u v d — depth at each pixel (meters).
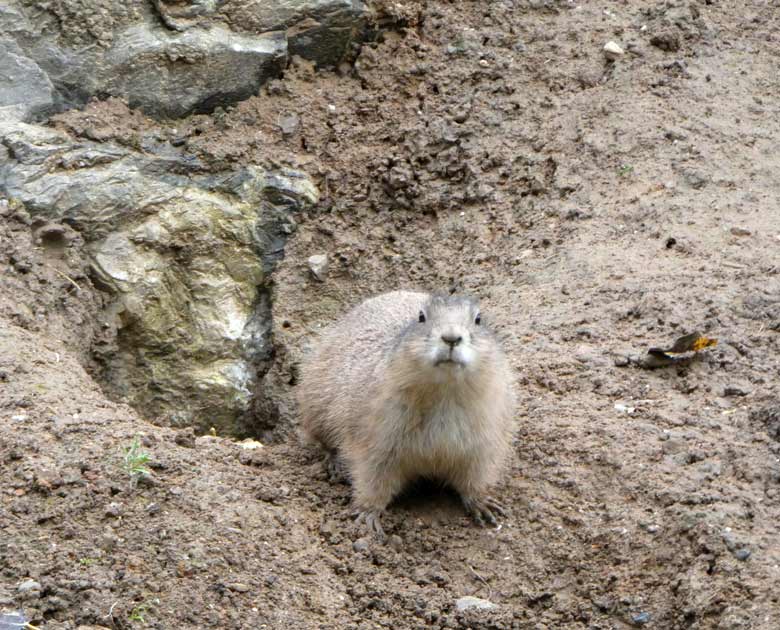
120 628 7.40
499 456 8.99
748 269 11.98
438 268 14.04
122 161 14.58
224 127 15.58
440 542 8.82
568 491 9.05
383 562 8.54
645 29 16.11
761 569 7.74
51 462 8.66
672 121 14.58
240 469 9.32
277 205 15.12
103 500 8.34
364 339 9.75
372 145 15.66
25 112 14.58
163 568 7.86
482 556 8.67
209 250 14.65
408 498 9.34
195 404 14.18
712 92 15.02
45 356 10.79
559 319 11.58
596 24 16.34
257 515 8.57
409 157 15.31
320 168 15.41
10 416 9.34
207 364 14.39
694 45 15.78
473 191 14.65
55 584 7.56
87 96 15.14
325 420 9.80
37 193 13.84
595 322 11.43
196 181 14.93
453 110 15.60
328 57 16.36
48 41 15.14
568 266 12.66
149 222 14.35
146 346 14.11
